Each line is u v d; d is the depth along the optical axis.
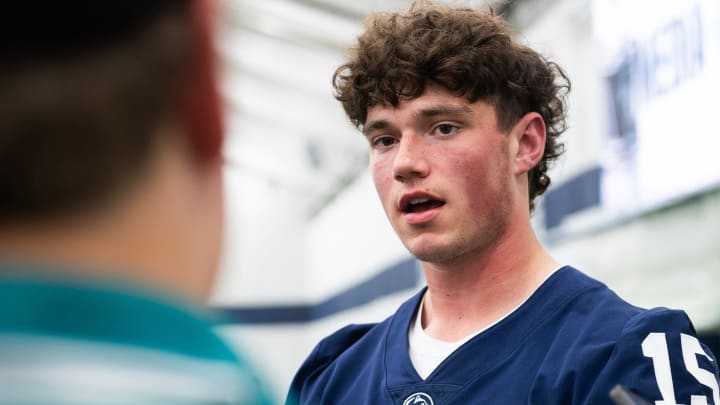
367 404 1.42
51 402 0.35
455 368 1.36
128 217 0.39
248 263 13.85
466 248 1.36
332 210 12.01
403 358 1.43
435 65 1.34
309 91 9.65
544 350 1.32
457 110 1.34
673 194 3.69
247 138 11.63
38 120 0.36
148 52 0.39
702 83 3.40
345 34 7.95
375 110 1.39
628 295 4.27
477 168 1.35
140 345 0.37
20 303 0.36
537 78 1.47
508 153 1.40
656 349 1.23
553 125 1.62
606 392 1.20
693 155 3.51
